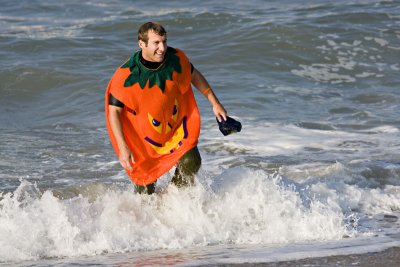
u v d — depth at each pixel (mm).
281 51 38344
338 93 32875
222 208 16547
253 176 17328
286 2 49406
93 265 13477
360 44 39562
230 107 29688
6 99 32500
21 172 21469
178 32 41969
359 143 24781
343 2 48188
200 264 13203
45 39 40031
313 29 40844
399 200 18516
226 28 41750
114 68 36406
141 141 15891
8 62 36438
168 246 15094
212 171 21375
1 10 49344
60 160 22906
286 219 16188
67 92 33375
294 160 22500
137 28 43250
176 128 16016
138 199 16656
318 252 13812
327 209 16891
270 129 26547
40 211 16000
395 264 12961
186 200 16469
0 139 25594
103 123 28547
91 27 43344
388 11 44562
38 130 27344
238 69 36438
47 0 52125
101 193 19062
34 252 14555
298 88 33531
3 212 16016
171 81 15406
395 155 23094
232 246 15039
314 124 27453
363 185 19922
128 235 15406
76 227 15211
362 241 14992
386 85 34469
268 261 13273
